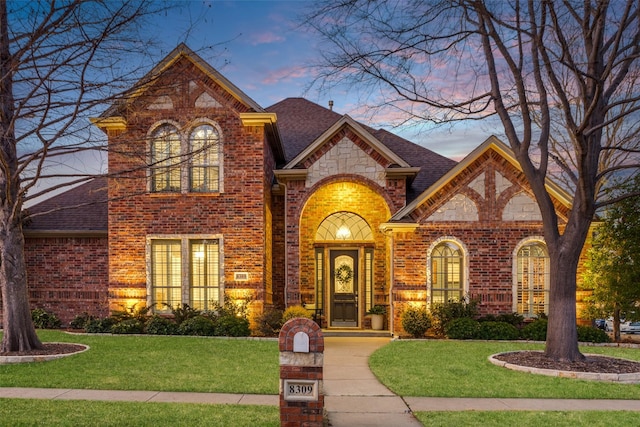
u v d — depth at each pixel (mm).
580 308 15523
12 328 11641
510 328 14398
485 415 7070
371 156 17016
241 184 16266
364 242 18828
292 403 6184
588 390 8617
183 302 16219
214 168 16516
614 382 9305
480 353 12219
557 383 9125
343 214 19031
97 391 8359
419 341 14273
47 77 9180
